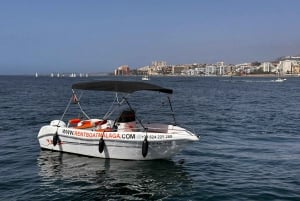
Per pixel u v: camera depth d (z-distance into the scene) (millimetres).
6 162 14320
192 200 10547
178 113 33906
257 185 11766
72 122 16234
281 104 46406
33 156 15148
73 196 10742
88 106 39469
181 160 14820
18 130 22031
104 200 10492
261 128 24516
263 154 16234
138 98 56812
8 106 37844
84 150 14859
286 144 18719
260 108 40281
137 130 14859
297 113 35031
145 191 11242
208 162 14609
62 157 14914
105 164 13914
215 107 40938
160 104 44469
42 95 58562
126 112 14836
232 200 10516
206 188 11484
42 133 15938
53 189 11297
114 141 14102
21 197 10609
